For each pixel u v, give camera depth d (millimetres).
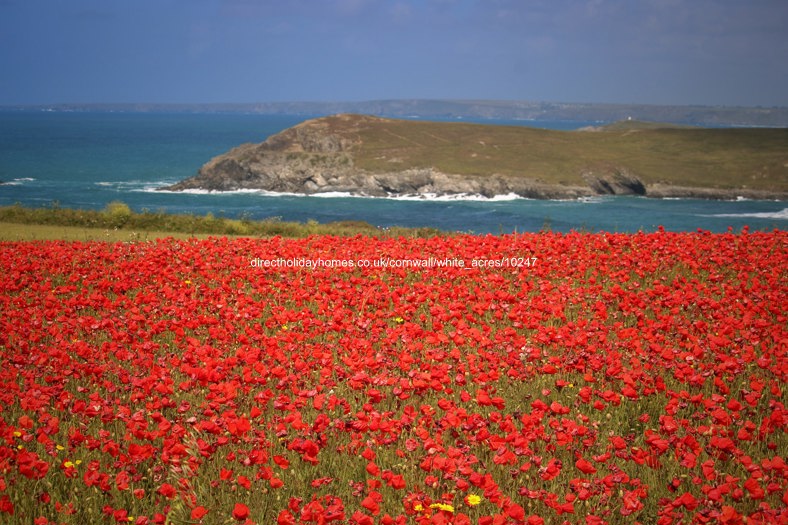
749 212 99938
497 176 120500
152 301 13617
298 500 6008
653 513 6699
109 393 9125
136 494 6531
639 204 109375
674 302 12883
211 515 6496
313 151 133500
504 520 5668
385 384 8984
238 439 7445
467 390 9672
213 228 35438
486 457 7648
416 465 7371
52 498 6809
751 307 12664
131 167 153000
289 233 35281
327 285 14141
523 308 12891
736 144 156250
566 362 9930
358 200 110750
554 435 7742
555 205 106500
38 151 194500
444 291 13672
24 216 37406
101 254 19000
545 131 167875
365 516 5656
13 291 15930
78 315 13508
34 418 8570
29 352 10602
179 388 9398
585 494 6234
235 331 11945
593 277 15422
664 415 8000
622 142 157875
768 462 6551
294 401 8242
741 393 8578
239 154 130500
